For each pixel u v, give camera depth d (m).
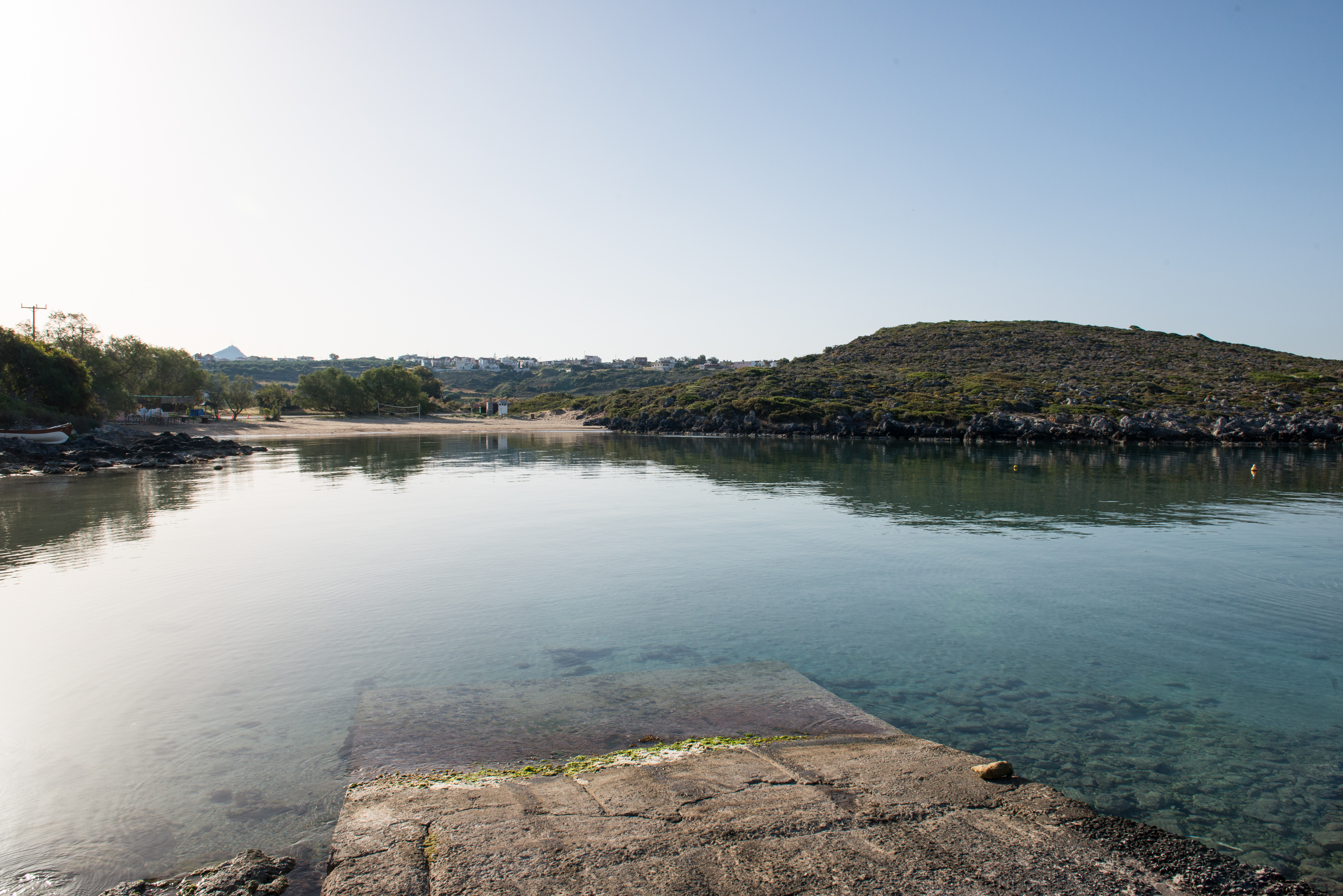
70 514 31.00
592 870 6.14
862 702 11.46
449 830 6.90
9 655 13.45
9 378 67.56
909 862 6.38
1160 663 13.36
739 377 123.44
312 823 7.84
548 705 10.95
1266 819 8.08
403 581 19.25
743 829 6.89
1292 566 21.38
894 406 95.88
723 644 14.24
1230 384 96.38
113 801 8.34
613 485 42.81
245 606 16.84
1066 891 6.10
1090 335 136.12
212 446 69.69
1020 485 42.53
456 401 184.75
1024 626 15.60
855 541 25.12
